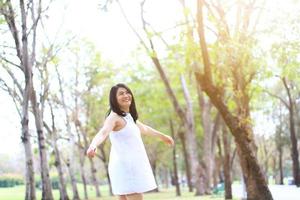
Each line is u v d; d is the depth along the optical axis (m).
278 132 52.22
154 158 60.66
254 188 15.46
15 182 76.69
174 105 33.50
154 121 49.12
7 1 16.31
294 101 45.41
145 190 5.70
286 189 34.50
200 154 52.97
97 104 42.19
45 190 22.70
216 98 13.45
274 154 64.50
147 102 42.25
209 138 35.19
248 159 13.68
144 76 41.25
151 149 60.19
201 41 13.16
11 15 16.69
